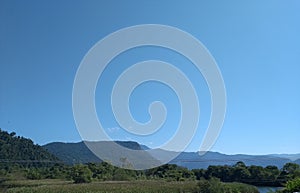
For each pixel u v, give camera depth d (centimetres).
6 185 5200
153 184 5231
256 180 5469
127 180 5641
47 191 4709
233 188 5016
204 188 4931
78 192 4722
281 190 2528
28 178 5875
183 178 5828
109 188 4894
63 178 5825
